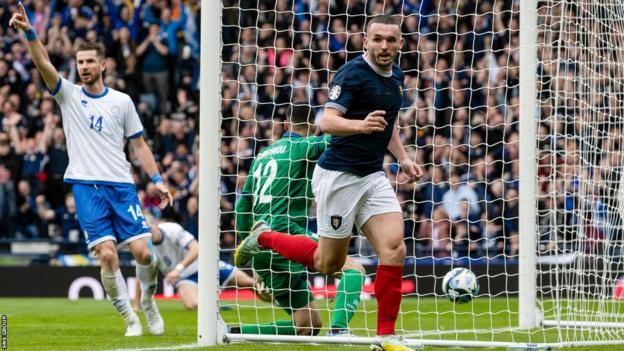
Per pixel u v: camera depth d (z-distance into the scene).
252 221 13.06
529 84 14.23
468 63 27.61
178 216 26.36
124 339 12.64
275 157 12.86
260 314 18.80
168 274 18.23
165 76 29.52
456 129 26.56
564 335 13.18
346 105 9.48
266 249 12.10
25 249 26.44
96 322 16.31
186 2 30.11
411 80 27.52
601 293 14.04
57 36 30.20
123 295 13.09
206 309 11.79
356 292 12.32
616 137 14.52
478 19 27.91
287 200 12.77
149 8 30.03
